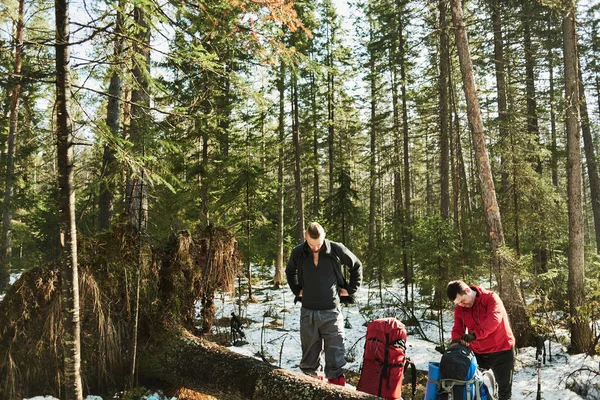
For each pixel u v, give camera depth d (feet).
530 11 44.09
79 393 11.48
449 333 31.19
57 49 11.49
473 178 68.85
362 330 32.45
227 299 43.50
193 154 42.32
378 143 86.28
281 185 62.28
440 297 29.32
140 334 16.34
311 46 69.41
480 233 33.65
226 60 18.29
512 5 44.62
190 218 40.34
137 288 15.14
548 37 49.73
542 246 35.88
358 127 85.51
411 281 38.45
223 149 45.52
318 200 81.92
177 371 14.96
